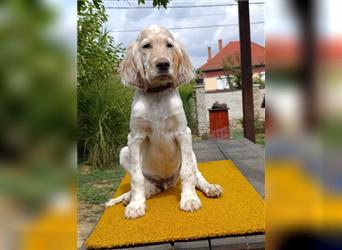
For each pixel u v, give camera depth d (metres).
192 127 4.11
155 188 1.01
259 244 0.71
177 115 0.89
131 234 0.75
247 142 2.02
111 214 0.89
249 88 2.21
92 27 2.08
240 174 1.21
